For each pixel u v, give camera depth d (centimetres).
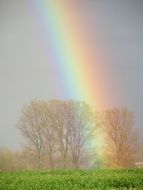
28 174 3619
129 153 6234
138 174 3338
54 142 6372
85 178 3122
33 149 6278
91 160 6278
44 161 6275
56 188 2756
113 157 6228
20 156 6150
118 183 2938
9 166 5988
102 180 3022
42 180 3089
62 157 6309
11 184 2938
